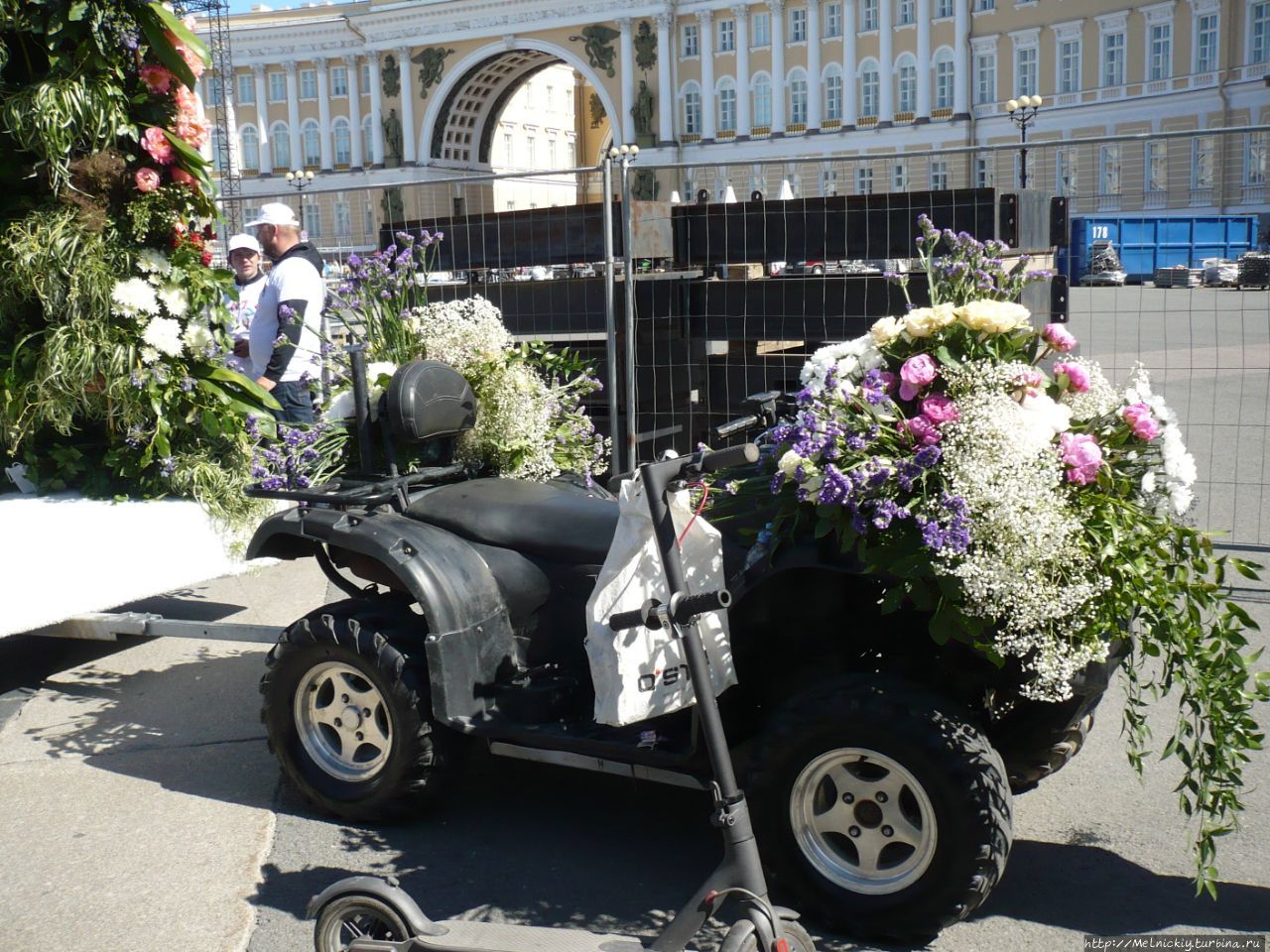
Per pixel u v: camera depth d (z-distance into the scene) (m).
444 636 3.89
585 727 3.85
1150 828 4.08
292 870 3.89
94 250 5.50
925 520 3.16
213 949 3.44
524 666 4.15
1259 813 4.12
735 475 3.65
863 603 3.73
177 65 5.68
